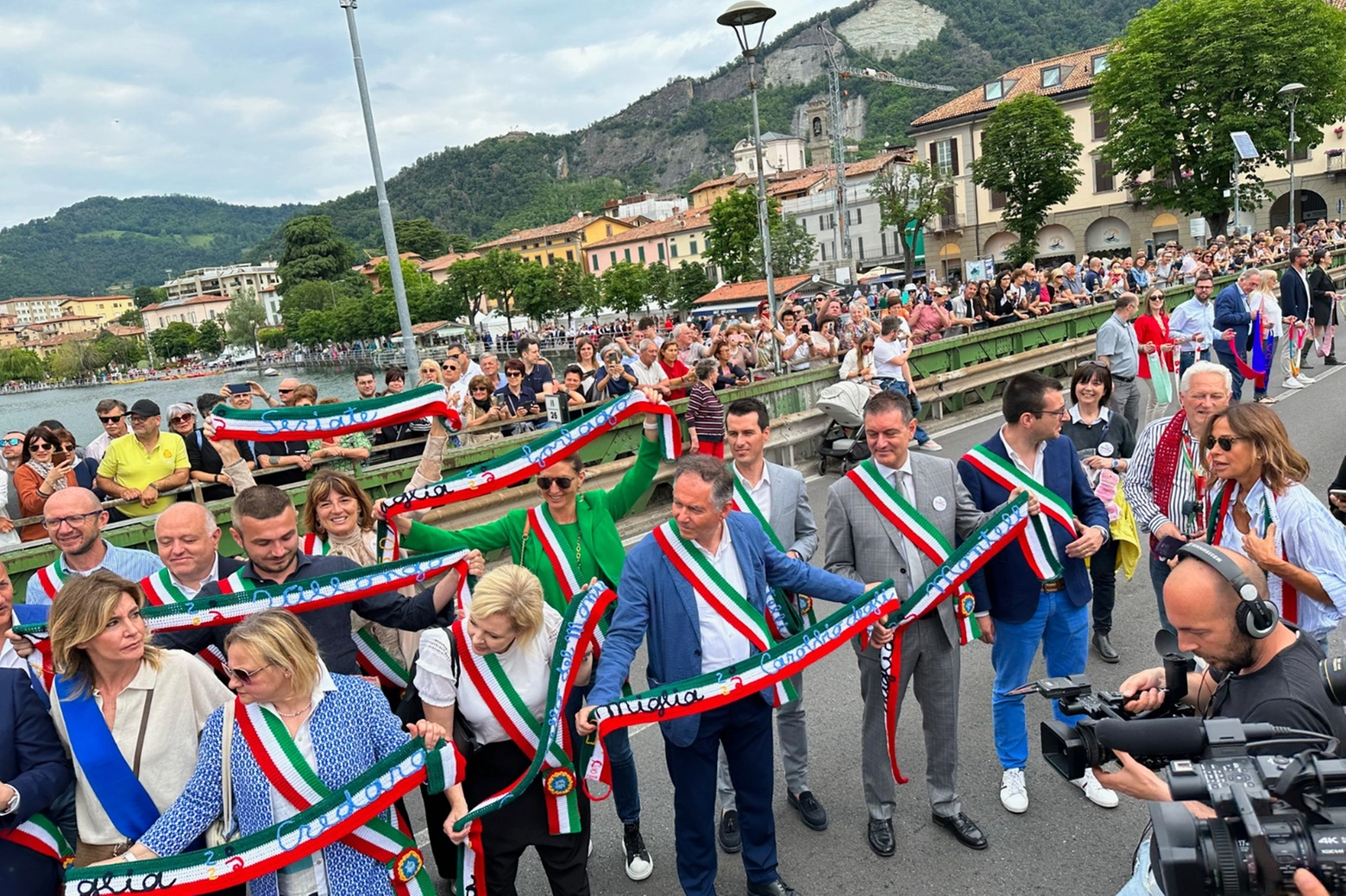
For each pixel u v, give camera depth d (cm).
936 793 377
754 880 339
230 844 247
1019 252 4925
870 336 1031
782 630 344
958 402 1326
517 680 310
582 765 315
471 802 314
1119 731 185
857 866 362
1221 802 159
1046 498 373
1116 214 4919
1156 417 871
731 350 1251
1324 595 302
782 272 5569
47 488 646
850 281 3130
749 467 402
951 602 360
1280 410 1123
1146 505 421
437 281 10169
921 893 343
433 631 314
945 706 367
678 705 304
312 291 9975
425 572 343
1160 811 162
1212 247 2552
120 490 606
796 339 1234
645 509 878
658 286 7150
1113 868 347
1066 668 402
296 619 258
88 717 279
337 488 395
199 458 692
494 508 736
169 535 352
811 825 392
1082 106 4950
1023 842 369
